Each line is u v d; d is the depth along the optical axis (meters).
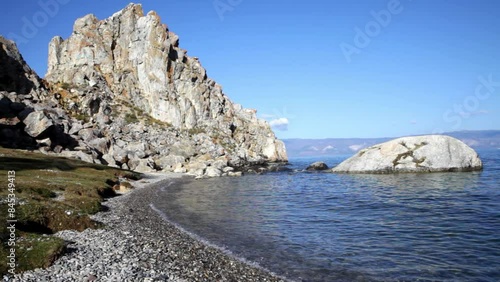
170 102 172.25
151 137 139.00
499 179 54.22
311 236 26.83
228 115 193.50
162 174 97.00
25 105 90.19
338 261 20.55
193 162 121.25
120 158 100.12
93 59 181.62
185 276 16.72
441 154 67.81
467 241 22.97
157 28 186.00
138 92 178.12
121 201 43.19
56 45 188.38
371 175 70.25
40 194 33.72
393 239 24.69
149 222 31.16
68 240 21.56
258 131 187.25
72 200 34.03
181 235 26.80
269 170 114.69
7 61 117.31
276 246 24.11
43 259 16.91
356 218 32.88
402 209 35.66
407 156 70.25
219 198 50.56
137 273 16.00
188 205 43.66
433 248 21.97
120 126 138.00
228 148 158.88
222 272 18.27
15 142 75.50
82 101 141.88
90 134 101.62
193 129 171.75
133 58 185.25
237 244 24.66
